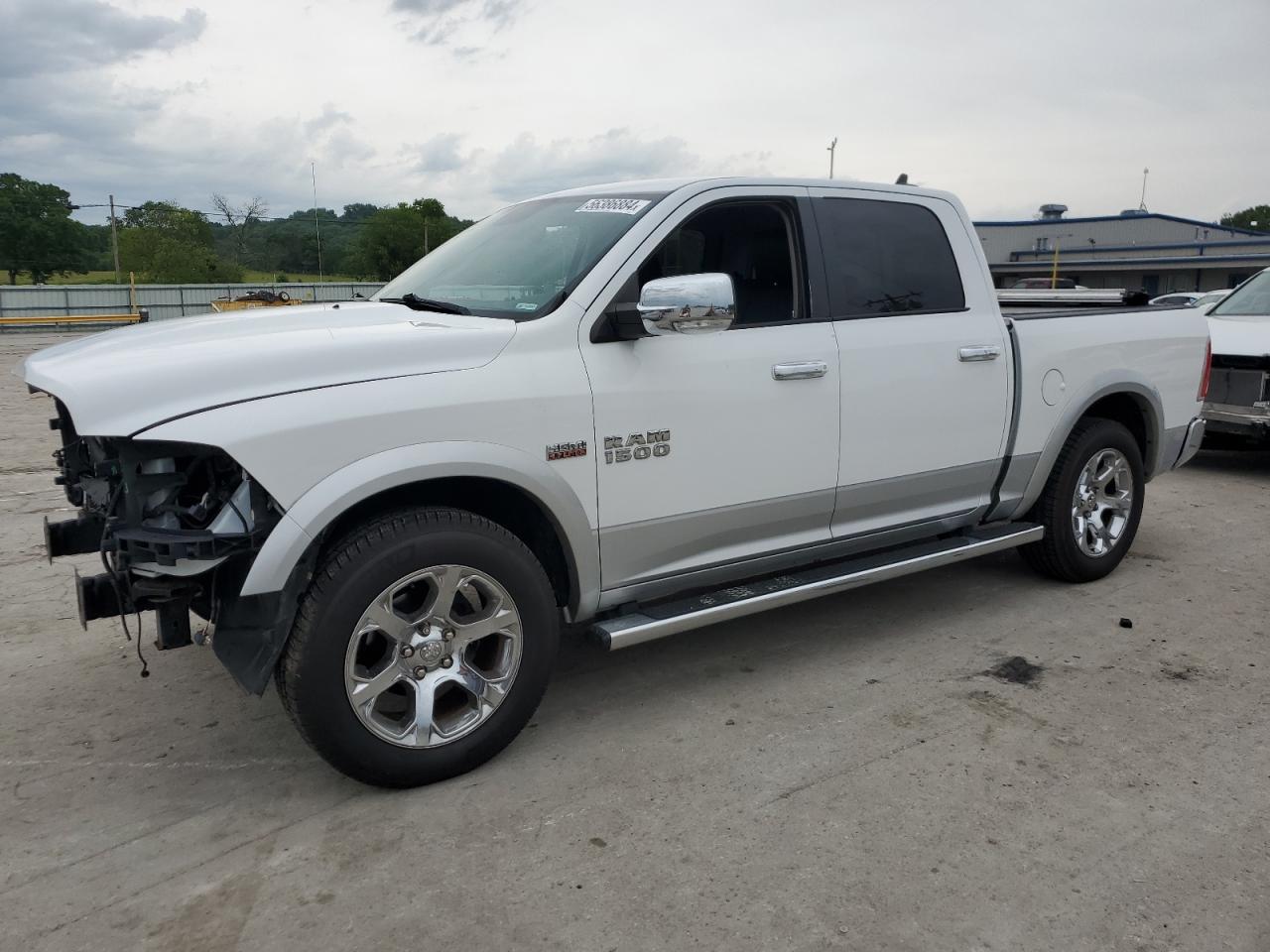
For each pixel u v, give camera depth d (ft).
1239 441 26.50
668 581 12.23
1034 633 14.99
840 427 13.17
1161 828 9.66
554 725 12.01
